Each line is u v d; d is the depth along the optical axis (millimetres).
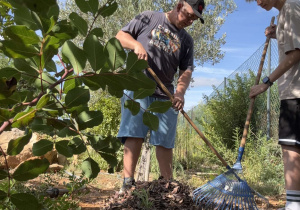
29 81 1087
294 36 2807
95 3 1029
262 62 3508
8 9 1566
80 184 2703
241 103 8641
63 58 951
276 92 7625
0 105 912
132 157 3240
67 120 1115
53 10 968
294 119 2857
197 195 2844
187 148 7773
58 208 2383
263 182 5652
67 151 1144
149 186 2932
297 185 2822
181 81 3406
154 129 1285
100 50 904
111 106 7371
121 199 2777
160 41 3289
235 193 2824
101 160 6680
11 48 859
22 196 931
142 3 9289
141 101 3213
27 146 5992
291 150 2879
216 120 8695
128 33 3305
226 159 6922
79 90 1032
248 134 7324
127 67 920
